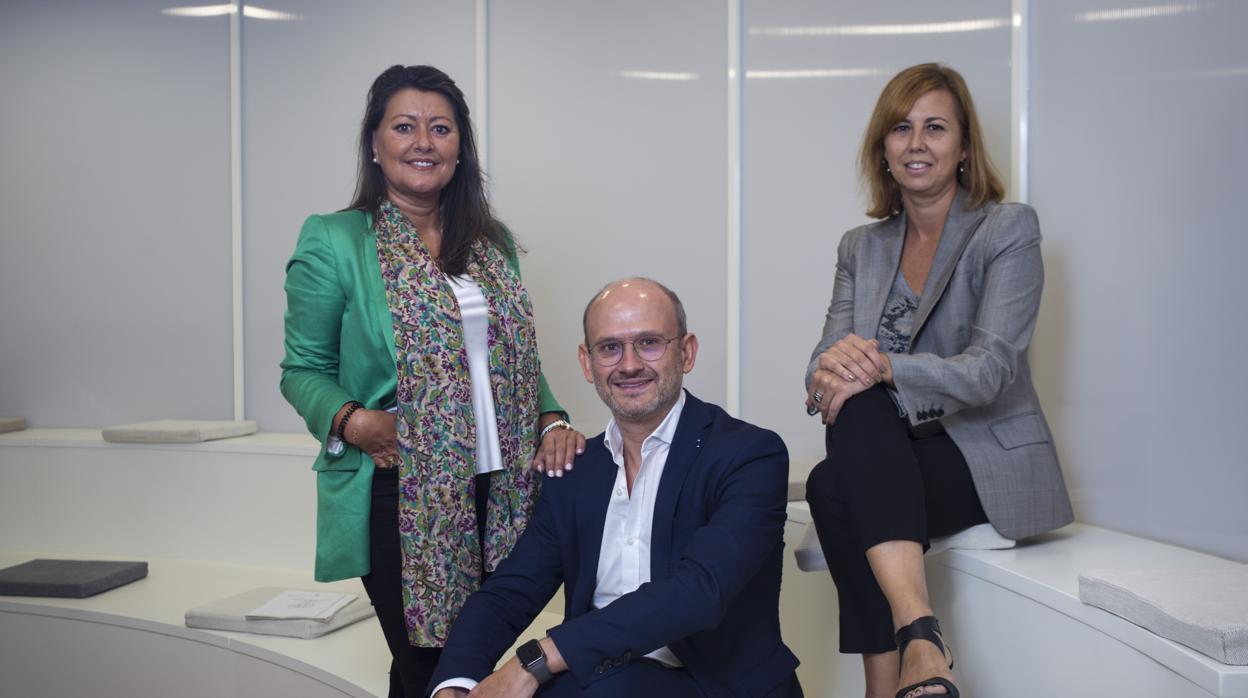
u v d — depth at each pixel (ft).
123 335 14.19
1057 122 8.07
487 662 6.15
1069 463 8.01
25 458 13.10
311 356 7.15
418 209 7.43
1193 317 6.72
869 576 6.27
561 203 12.14
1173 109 6.86
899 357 6.28
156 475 12.63
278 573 12.01
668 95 11.43
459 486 6.92
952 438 6.59
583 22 11.94
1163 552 6.59
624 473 6.48
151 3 13.97
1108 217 7.52
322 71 13.32
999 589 6.19
